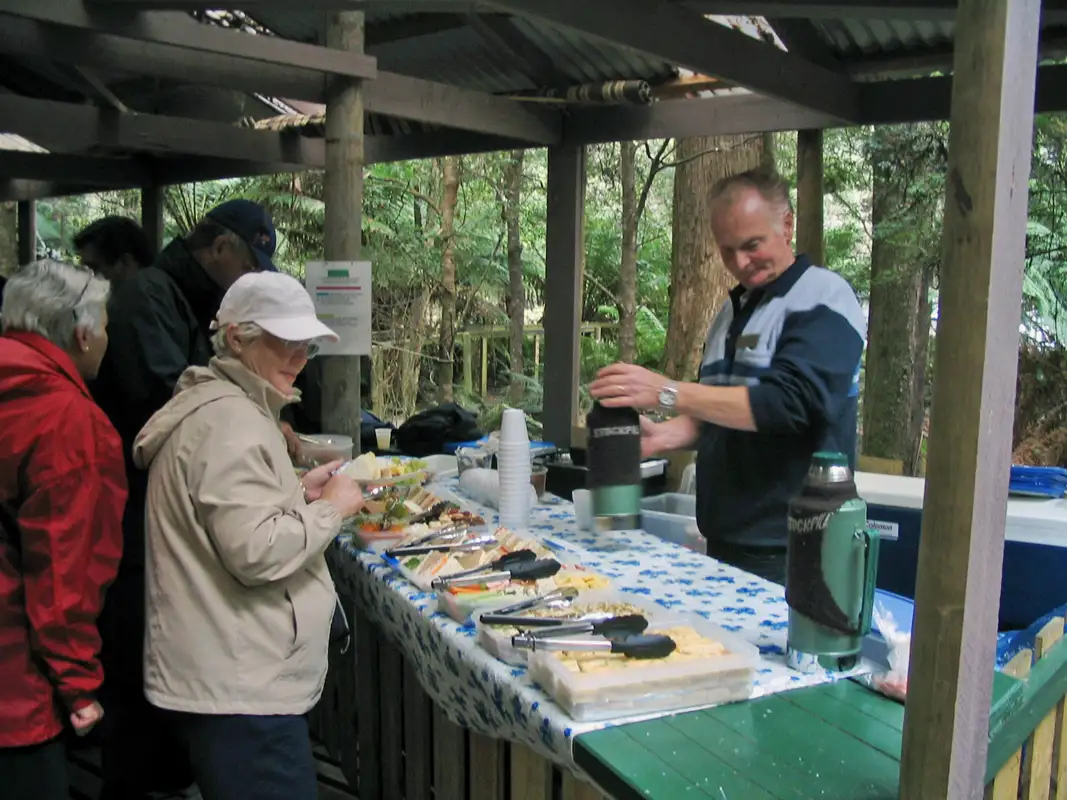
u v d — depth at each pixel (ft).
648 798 3.57
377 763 8.48
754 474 6.62
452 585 5.75
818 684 4.66
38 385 5.46
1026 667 4.84
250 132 16.53
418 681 7.23
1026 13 2.87
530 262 30.25
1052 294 19.84
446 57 16.03
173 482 5.37
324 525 5.49
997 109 2.85
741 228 6.41
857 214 23.12
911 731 3.31
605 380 6.09
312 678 5.69
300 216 29.01
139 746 7.61
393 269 28.91
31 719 5.49
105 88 15.07
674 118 13.98
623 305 23.13
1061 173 19.72
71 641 5.52
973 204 2.94
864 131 21.56
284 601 5.51
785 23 11.75
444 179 27.89
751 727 4.18
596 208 28.30
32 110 14.35
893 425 21.45
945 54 12.12
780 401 5.92
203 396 5.44
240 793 5.35
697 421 7.16
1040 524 8.15
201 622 5.33
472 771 6.28
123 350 7.82
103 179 19.12
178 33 10.17
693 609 5.74
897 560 8.99
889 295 21.38
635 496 6.15
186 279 8.21
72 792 8.95
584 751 4.01
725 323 7.16
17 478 5.41
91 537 5.57
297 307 5.56
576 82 14.89
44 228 30.48
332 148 11.38
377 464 8.63
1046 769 5.29
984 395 3.02
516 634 4.83
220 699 5.32
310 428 12.00
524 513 7.80
